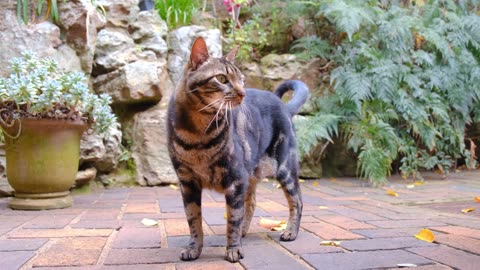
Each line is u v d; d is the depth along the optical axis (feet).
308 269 2.74
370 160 6.56
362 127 6.88
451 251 3.06
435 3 8.26
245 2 7.62
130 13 6.68
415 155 7.15
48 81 4.40
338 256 2.96
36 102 4.31
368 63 7.31
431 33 7.52
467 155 7.80
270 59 7.55
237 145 3.10
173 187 6.06
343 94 7.07
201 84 2.94
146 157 6.18
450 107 7.77
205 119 2.96
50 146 4.52
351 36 7.20
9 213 4.34
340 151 7.49
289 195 3.63
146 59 6.44
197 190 3.15
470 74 7.77
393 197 5.49
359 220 4.09
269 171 3.61
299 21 7.95
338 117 6.91
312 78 7.59
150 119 6.26
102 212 4.41
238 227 3.05
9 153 4.53
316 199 5.33
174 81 6.75
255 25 7.93
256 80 7.41
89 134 5.14
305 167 7.20
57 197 4.66
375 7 7.60
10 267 2.75
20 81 4.28
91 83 6.23
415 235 3.48
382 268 2.73
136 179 6.14
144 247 3.21
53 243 3.27
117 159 6.08
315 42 7.72
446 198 5.40
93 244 3.25
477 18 8.09
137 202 4.95
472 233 3.54
